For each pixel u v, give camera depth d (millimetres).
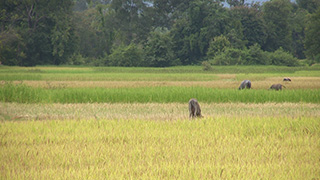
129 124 37219
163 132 33250
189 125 36719
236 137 31422
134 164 23578
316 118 40500
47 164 23641
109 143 29281
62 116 46531
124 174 21641
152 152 26094
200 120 39188
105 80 120188
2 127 35062
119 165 23203
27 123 37812
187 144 28781
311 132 33750
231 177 21234
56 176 21094
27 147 27578
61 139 30266
